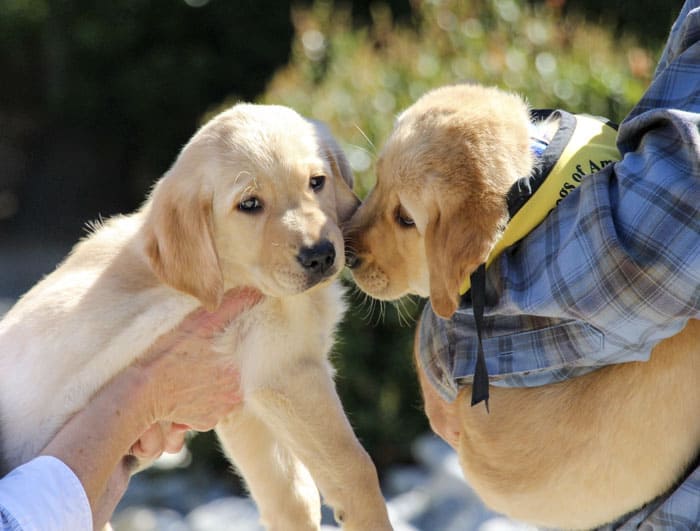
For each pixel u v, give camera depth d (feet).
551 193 15.62
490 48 40.16
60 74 78.89
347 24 56.54
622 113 38.17
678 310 14.23
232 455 19.88
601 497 16.20
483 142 16.53
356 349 37.11
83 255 19.40
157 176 78.84
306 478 19.86
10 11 80.74
